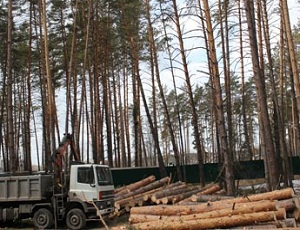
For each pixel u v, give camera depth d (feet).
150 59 90.79
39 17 92.48
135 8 86.12
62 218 50.96
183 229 35.04
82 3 87.35
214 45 53.52
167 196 55.21
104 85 97.25
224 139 53.21
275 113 69.72
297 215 35.22
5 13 89.66
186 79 77.51
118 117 118.21
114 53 99.86
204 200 49.29
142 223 37.55
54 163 52.01
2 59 97.91
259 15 66.18
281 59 76.79
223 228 34.04
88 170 50.80
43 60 93.30
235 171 81.87
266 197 36.58
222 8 75.10
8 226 53.93
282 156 72.74
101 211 50.08
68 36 93.56
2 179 52.06
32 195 51.03
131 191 61.82
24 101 123.65
